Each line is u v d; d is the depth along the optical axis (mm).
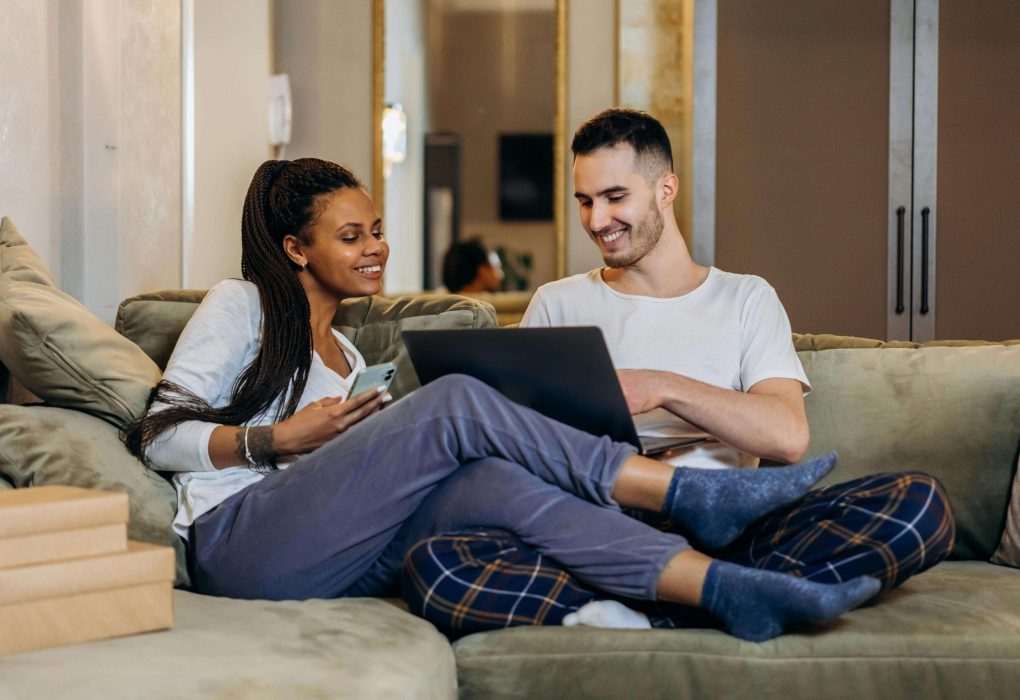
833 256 4074
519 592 1571
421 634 1497
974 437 2025
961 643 1485
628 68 4508
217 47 3936
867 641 1484
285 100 4434
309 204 2016
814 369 2117
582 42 4680
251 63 4207
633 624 1562
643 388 1796
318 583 1705
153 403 1851
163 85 3299
